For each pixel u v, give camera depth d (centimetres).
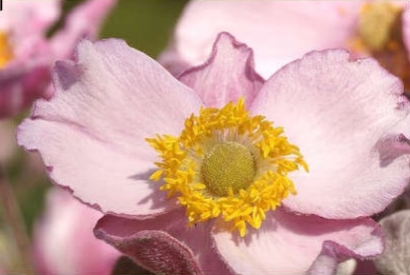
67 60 26
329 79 26
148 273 26
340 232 25
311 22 33
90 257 30
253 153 26
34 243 30
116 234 25
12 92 30
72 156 26
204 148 26
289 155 26
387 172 25
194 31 31
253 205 26
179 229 26
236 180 26
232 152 26
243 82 26
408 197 26
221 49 27
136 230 25
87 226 30
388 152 25
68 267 30
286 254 25
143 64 26
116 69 26
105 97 26
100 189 25
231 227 26
